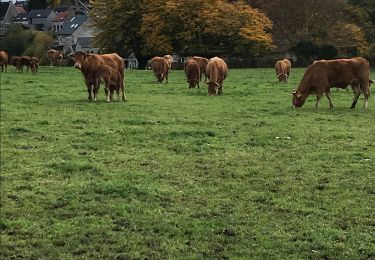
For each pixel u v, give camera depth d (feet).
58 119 58.03
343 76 66.85
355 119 58.03
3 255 22.04
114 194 30.14
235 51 217.36
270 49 225.15
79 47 361.51
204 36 217.56
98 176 34.17
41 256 21.95
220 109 67.77
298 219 26.16
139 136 47.65
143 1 218.59
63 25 416.67
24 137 47.65
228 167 36.58
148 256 21.97
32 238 23.82
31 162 37.78
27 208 27.86
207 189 31.24
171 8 206.69
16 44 288.51
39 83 114.21
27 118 59.06
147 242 23.39
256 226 25.22
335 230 24.48
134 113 62.90
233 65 220.84
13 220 26.03
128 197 29.71
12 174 34.58
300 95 68.13
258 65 223.30
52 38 313.94
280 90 97.81
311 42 226.79
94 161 38.27
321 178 33.50
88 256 21.93
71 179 33.37
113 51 235.81
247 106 71.10
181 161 38.34
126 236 24.06
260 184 32.37
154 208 27.89
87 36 392.68
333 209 27.58
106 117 59.52
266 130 50.88
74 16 434.30
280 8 243.19
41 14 459.73
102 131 50.08
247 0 250.57
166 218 26.35
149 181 32.96
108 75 73.61
